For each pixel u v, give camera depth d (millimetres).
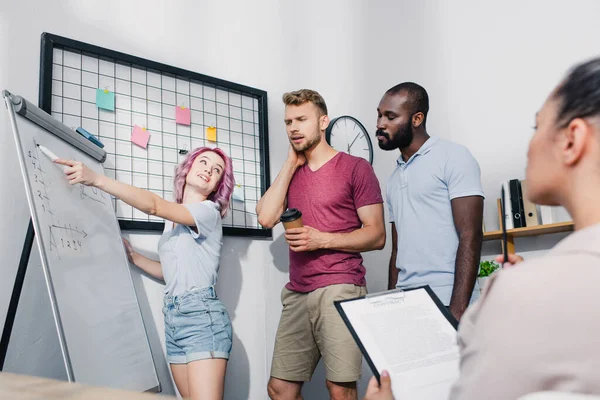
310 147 2000
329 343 1777
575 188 572
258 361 2203
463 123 2992
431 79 3100
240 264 2234
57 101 1857
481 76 2967
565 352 444
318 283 1839
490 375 476
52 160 1527
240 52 2451
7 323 1445
